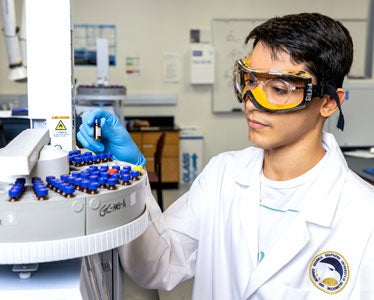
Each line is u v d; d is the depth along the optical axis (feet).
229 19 18.48
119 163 2.62
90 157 2.61
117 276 3.20
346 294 2.79
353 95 8.70
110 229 1.96
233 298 3.21
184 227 3.51
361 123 8.86
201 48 17.92
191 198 3.63
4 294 1.74
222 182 3.47
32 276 1.89
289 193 3.03
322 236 2.87
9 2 7.97
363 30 18.70
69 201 1.83
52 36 3.16
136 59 18.47
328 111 2.78
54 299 1.75
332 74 2.62
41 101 3.21
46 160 2.13
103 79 11.19
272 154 3.03
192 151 18.42
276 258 2.87
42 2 3.12
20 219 1.77
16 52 8.14
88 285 2.03
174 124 18.90
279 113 2.62
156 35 18.39
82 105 9.89
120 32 18.25
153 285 3.44
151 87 18.72
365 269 2.73
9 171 1.83
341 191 2.93
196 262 3.55
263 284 2.90
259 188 3.19
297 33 2.52
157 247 3.18
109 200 1.94
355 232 2.80
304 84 2.54
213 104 18.93
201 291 3.49
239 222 3.21
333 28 2.58
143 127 17.51
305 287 2.89
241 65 2.73
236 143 19.24
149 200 3.08
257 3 18.51
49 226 1.81
